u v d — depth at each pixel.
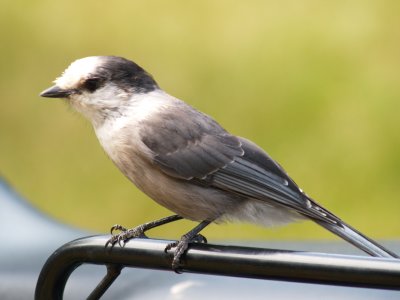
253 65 14.43
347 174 13.14
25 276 5.57
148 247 4.86
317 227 11.95
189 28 14.78
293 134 13.63
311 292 4.86
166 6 15.05
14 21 14.90
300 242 6.24
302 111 13.89
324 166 13.19
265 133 13.73
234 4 15.19
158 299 5.04
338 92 14.07
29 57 14.65
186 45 14.67
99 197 13.05
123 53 14.70
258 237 12.00
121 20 14.88
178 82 14.31
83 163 13.45
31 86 14.32
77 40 14.78
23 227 6.05
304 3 15.14
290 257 4.55
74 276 5.47
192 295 4.98
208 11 15.02
